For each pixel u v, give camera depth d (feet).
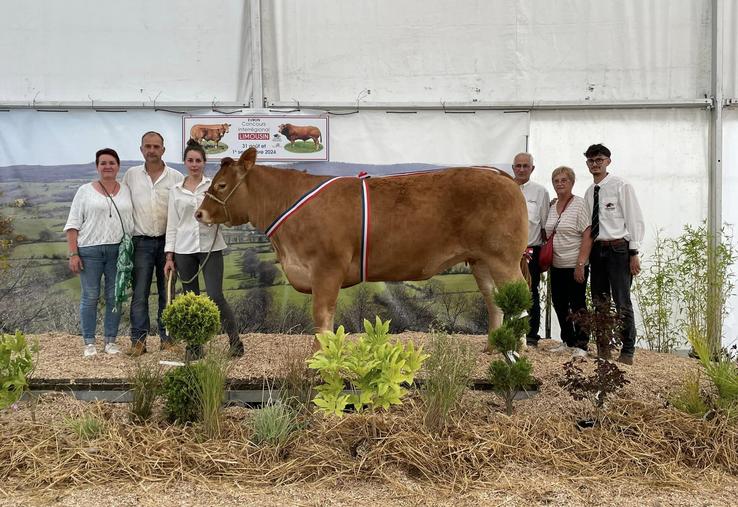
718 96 22.44
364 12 22.74
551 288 20.49
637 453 12.75
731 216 23.13
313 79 22.86
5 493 11.32
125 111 22.71
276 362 17.12
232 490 11.47
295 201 16.47
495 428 13.21
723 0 22.27
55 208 22.85
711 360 16.99
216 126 22.58
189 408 13.60
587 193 19.44
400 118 22.88
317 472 12.08
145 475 11.97
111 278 18.80
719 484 12.00
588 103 22.52
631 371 17.48
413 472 12.19
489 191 16.48
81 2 22.54
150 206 19.03
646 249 23.02
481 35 22.80
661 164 23.00
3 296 22.88
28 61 22.63
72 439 13.07
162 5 22.61
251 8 22.25
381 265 16.55
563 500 11.25
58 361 17.84
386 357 12.59
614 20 22.70
